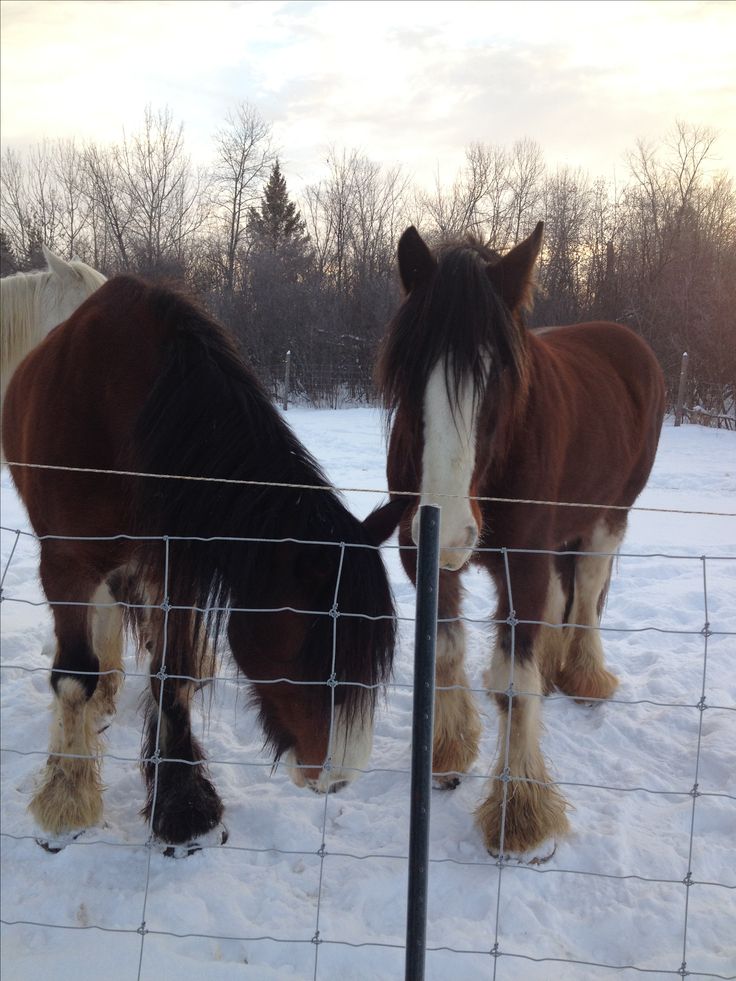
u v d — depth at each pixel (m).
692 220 20.00
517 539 2.58
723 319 14.85
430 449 2.13
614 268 19.38
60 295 3.67
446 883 2.38
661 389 3.96
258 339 19.58
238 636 2.08
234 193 33.19
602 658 3.68
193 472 2.20
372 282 20.56
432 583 1.54
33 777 2.94
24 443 2.64
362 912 2.26
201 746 2.79
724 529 6.68
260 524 2.04
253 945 2.11
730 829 2.67
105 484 2.49
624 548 6.09
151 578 2.28
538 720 2.67
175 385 2.27
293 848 2.56
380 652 1.96
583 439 3.01
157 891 2.31
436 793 2.94
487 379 2.16
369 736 2.02
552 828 2.51
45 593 2.65
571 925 2.23
